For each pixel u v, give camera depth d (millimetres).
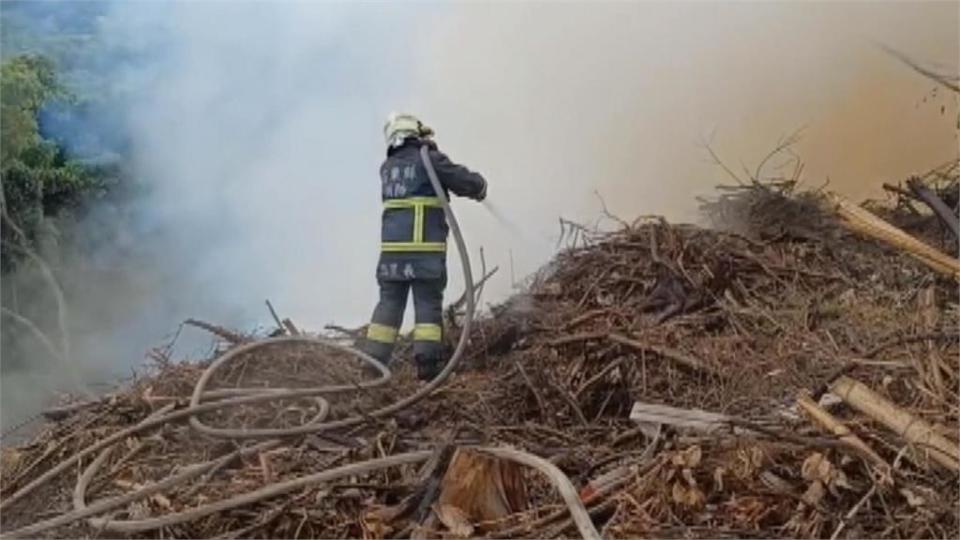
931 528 3459
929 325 5008
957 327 4926
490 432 4863
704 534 3559
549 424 5043
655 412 4512
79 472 4832
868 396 4078
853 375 4484
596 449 4578
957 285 5695
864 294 5773
